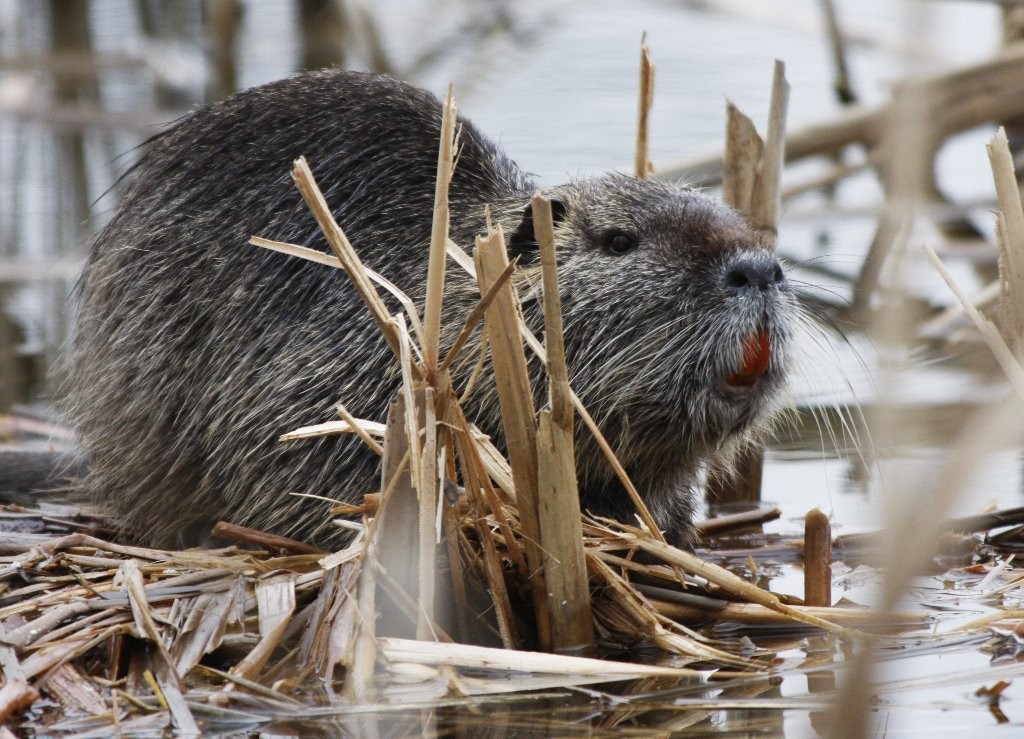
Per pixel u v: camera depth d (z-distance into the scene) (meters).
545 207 6.59
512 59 21.02
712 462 8.88
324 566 7.02
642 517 7.57
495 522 7.50
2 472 10.68
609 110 18.27
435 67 20.66
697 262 8.13
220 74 20.20
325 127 9.28
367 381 8.55
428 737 6.12
